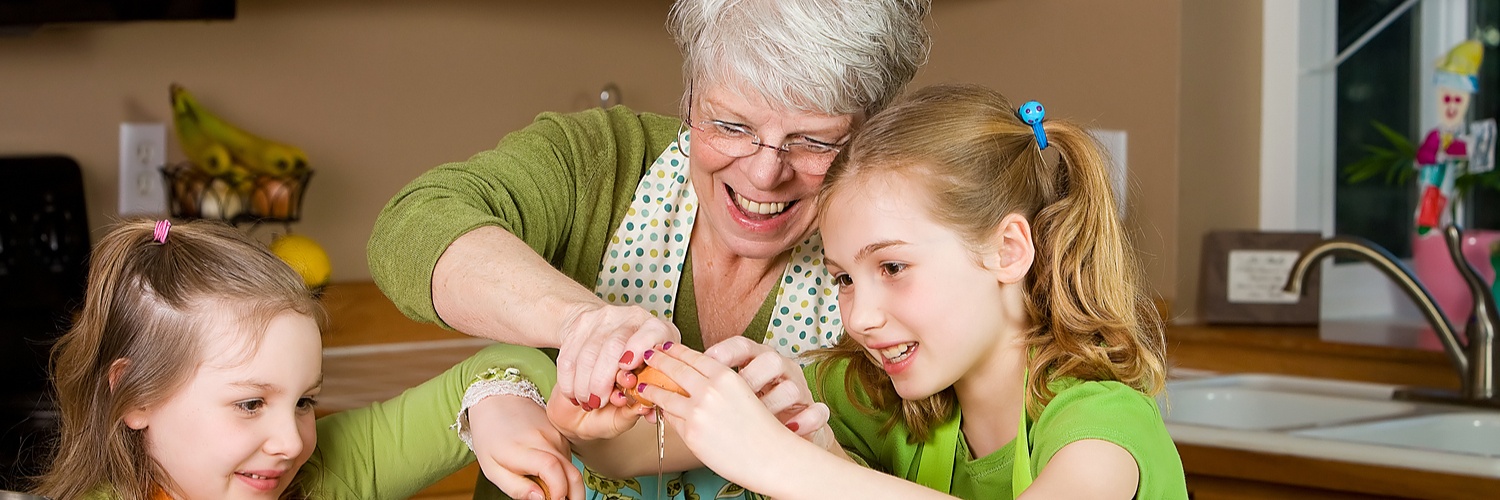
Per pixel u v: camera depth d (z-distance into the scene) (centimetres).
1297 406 260
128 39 274
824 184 165
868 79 169
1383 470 221
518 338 155
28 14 256
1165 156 274
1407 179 297
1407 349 261
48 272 261
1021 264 163
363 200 291
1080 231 166
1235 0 286
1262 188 295
